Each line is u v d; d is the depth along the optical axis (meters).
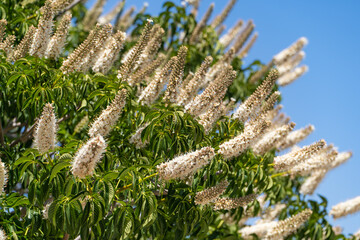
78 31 10.51
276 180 9.93
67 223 5.40
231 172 7.32
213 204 6.87
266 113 6.58
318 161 7.99
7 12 8.80
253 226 9.58
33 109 6.70
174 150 6.29
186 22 10.85
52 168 5.38
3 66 6.85
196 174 6.50
